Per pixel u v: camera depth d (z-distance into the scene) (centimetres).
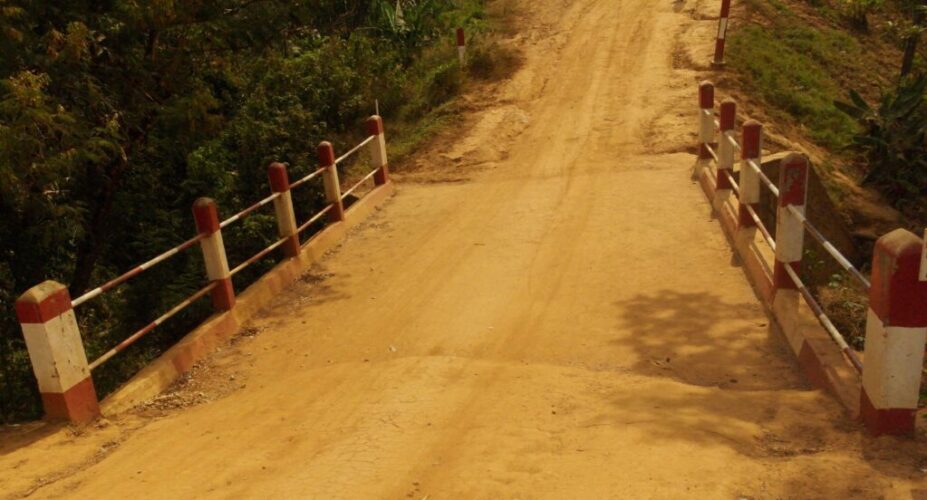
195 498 436
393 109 1546
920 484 382
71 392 563
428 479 432
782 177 621
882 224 1196
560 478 418
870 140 1285
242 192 1290
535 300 757
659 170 1124
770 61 1595
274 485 442
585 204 1023
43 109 819
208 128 1159
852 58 1800
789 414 484
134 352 1134
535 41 1786
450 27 1912
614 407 515
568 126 1352
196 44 1145
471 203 1091
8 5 874
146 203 1341
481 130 1381
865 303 720
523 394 551
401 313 763
